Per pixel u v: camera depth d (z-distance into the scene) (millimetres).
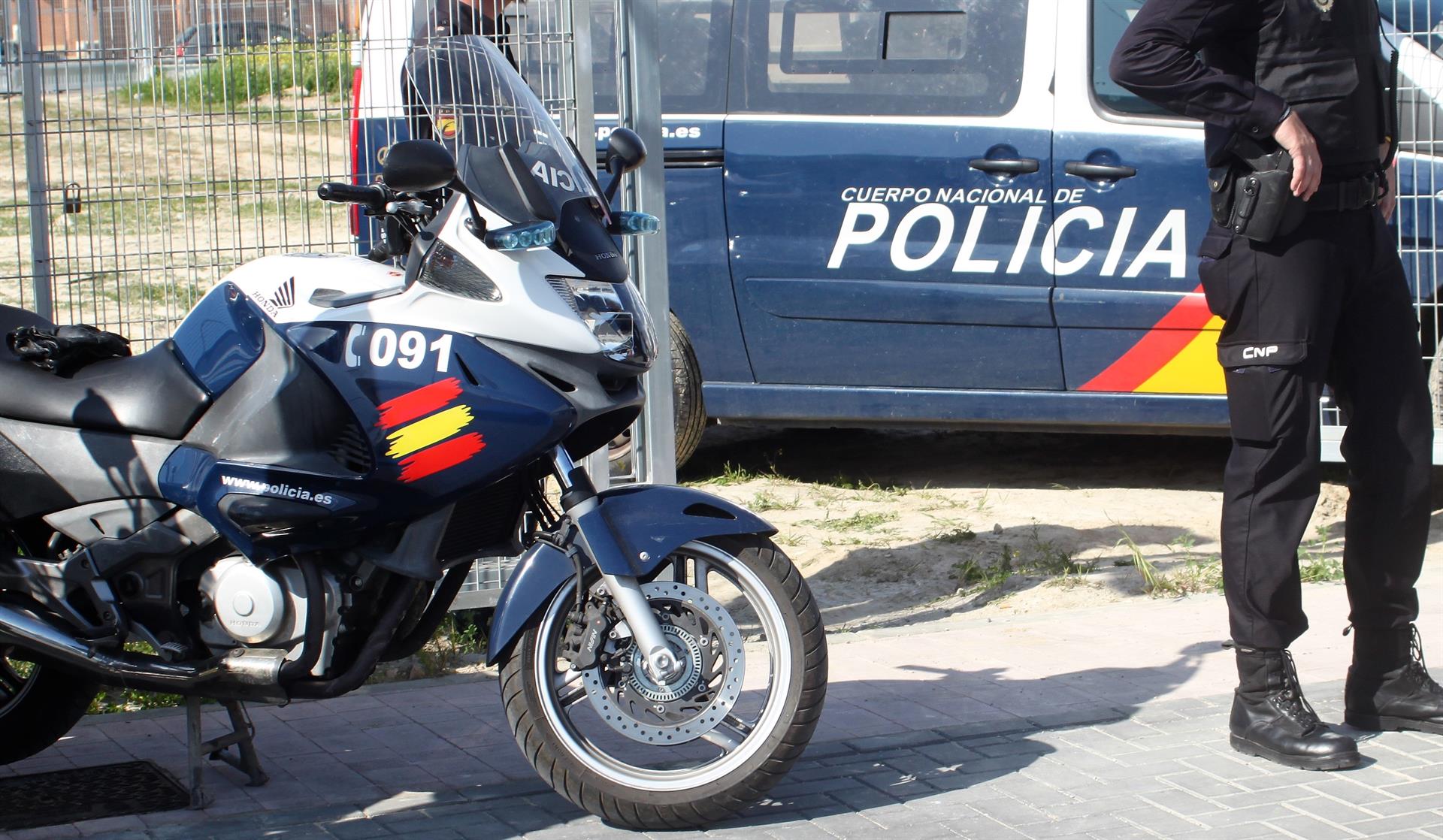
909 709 4336
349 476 3336
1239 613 3912
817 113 6961
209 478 3389
